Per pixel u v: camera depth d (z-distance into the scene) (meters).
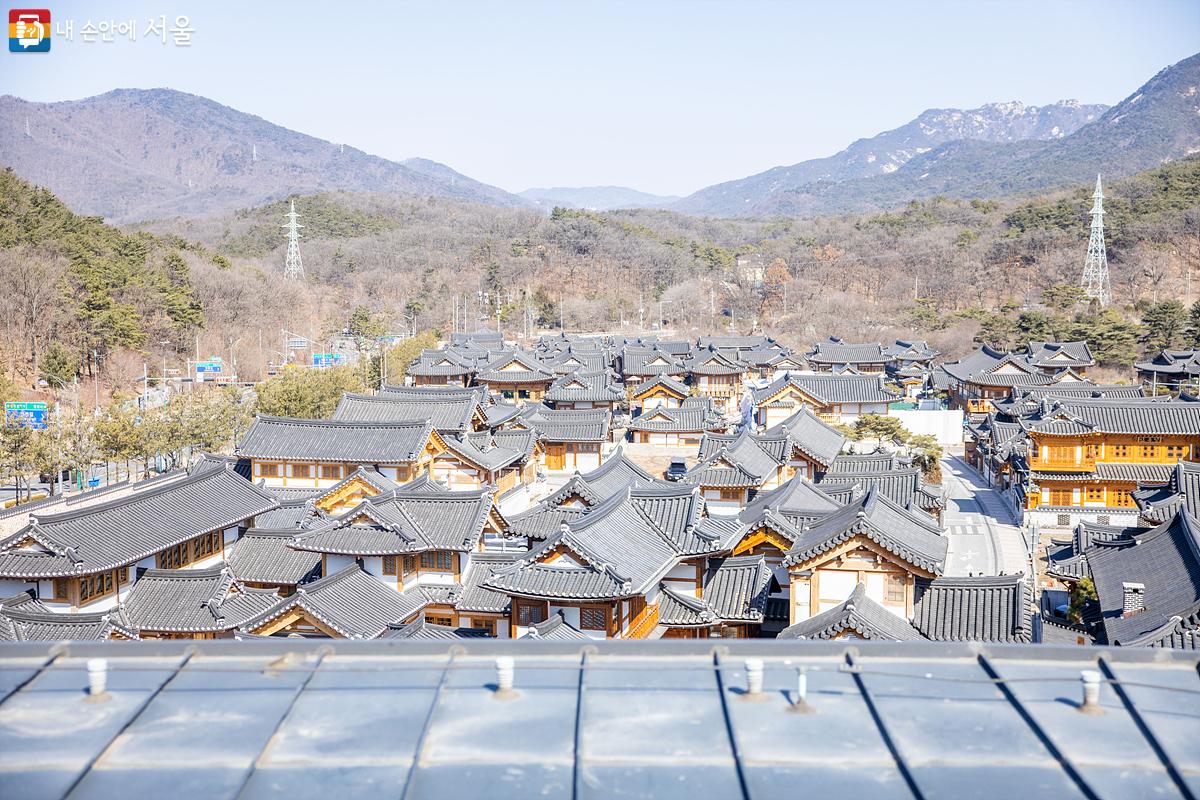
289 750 11.77
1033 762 11.53
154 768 11.34
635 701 12.91
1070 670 13.67
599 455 81.31
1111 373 118.50
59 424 66.88
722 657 14.07
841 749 11.81
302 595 33.56
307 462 60.47
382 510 39.88
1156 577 31.67
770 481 62.28
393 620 35.69
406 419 70.06
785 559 33.81
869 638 28.53
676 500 37.94
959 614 32.00
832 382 97.81
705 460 61.06
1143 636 26.67
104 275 111.81
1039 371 105.00
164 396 94.31
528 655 14.09
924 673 13.64
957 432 95.56
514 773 11.34
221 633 36.91
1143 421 63.44
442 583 39.59
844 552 32.94
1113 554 35.59
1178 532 33.38
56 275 104.12
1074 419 63.62
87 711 12.46
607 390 99.94
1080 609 37.88
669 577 37.00
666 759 11.60
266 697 12.88
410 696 12.95
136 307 112.75
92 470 76.75
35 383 94.06
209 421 73.75
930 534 36.44
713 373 119.56
